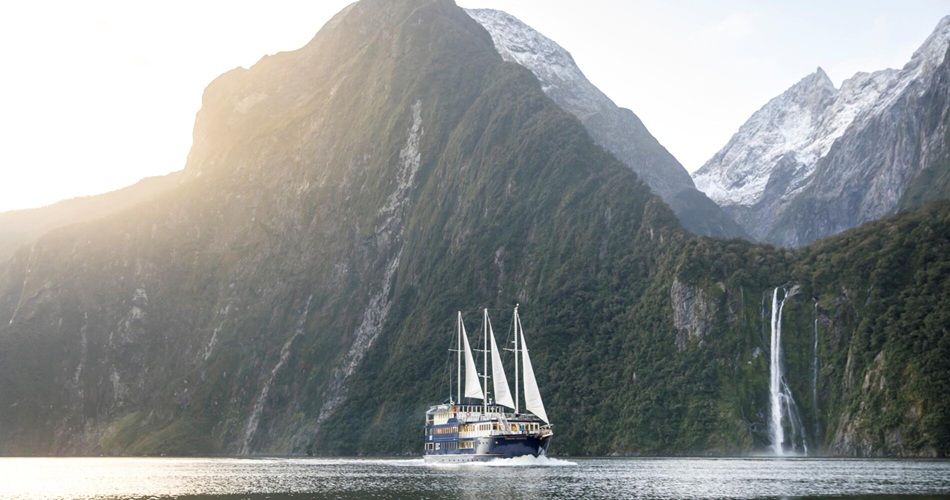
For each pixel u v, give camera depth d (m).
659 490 128.62
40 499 134.12
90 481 173.62
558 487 134.50
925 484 129.88
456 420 195.38
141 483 164.38
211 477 177.00
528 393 184.75
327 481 156.38
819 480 139.62
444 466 193.12
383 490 135.00
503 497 121.88
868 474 149.25
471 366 192.88
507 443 185.50
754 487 130.62
